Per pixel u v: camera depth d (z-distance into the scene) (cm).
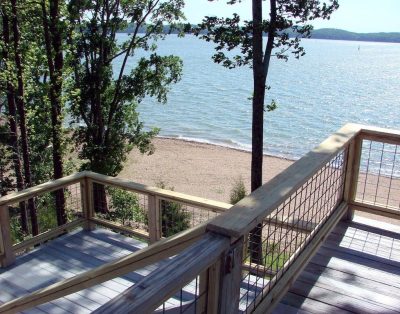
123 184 451
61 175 1533
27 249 486
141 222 1121
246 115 4419
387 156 2139
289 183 217
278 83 7062
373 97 5806
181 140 3375
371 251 344
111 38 1639
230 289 166
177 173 2569
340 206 379
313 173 246
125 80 1736
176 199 410
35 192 436
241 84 6781
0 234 416
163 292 119
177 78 1794
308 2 985
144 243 473
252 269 269
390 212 372
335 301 279
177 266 132
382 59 13888
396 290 294
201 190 2297
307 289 291
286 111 4709
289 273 263
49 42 1365
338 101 5431
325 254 339
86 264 431
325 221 342
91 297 372
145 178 2469
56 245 468
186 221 571
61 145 1509
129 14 1642
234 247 163
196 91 5972
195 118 4244
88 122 1706
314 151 289
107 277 172
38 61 1479
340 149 308
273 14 1005
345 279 305
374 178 1808
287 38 1019
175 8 1670
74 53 1585
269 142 3381
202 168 2667
